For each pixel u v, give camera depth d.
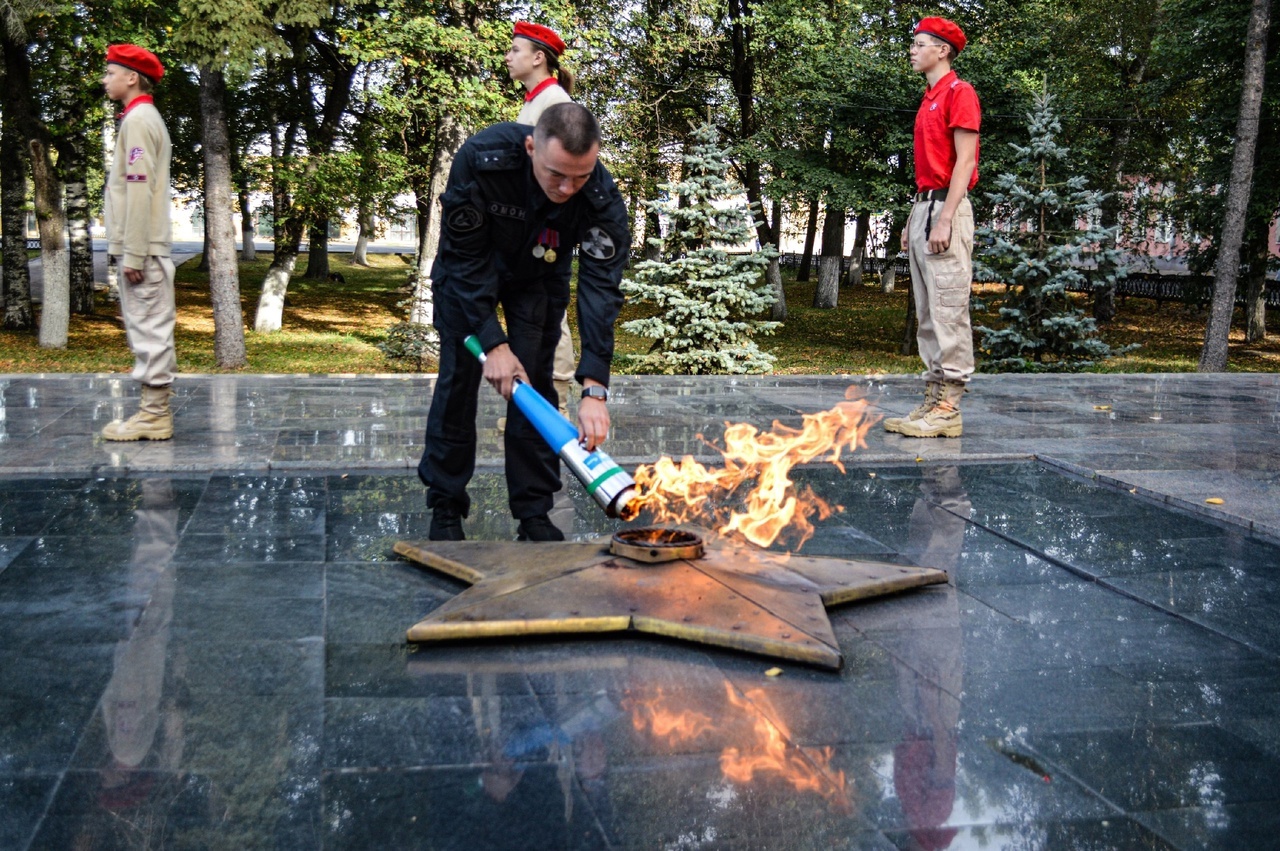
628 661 2.55
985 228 16.83
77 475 4.77
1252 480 4.94
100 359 16.64
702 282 14.54
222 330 16.56
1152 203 26.86
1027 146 17.86
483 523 4.00
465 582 3.16
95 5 16.06
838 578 3.12
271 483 4.66
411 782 1.91
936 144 6.17
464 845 1.70
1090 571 3.47
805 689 2.39
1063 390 9.18
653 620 2.68
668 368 14.82
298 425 6.21
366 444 5.54
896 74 19.27
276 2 13.97
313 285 34.47
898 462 5.55
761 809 1.83
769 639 2.57
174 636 2.69
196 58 13.68
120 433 5.55
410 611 2.91
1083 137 22.02
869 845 1.72
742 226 14.84
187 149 24.59
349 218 23.77
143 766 1.96
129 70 5.43
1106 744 2.15
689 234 14.68
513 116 16.08
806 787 1.92
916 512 4.34
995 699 2.37
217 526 3.86
